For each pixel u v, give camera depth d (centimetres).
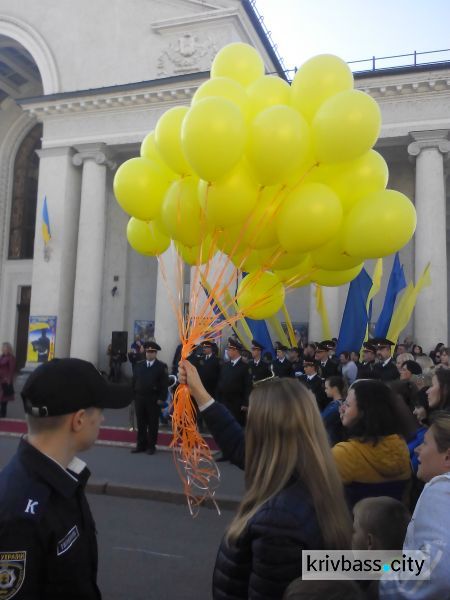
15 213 2347
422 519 172
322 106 310
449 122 1491
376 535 197
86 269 1798
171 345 1678
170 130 345
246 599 164
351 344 961
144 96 1758
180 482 704
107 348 1917
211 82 337
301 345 1505
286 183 324
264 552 155
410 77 1498
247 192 323
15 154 2378
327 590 129
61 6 1950
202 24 1772
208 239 382
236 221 334
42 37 1953
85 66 1898
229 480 724
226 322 375
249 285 391
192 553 480
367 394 295
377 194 321
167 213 365
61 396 158
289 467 171
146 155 404
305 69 332
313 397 190
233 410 907
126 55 1856
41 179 1881
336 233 331
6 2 2023
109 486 684
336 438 451
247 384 900
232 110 302
